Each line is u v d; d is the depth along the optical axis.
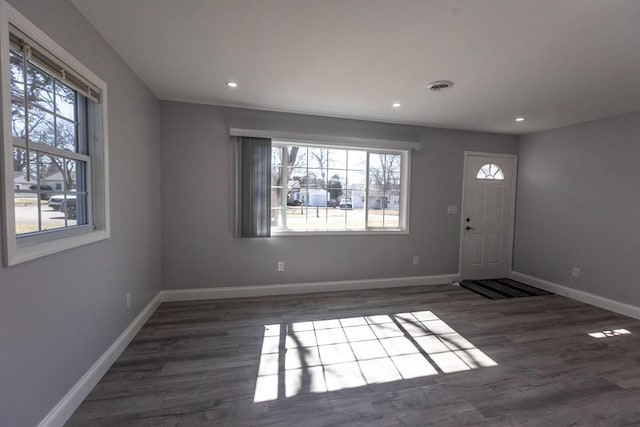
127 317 2.41
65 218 1.70
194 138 3.33
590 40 1.88
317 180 3.84
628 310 3.22
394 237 4.12
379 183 4.09
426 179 4.20
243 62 2.31
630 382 2.05
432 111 3.44
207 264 3.46
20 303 1.26
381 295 3.76
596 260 3.55
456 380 2.04
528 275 4.39
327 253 3.85
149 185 2.93
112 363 2.12
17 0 1.23
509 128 4.15
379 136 3.93
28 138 1.34
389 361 2.25
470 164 4.39
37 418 1.37
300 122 3.63
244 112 3.45
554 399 1.86
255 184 3.46
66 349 1.59
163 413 1.67
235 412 1.70
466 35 1.87
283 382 1.98
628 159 3.27
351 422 1.64
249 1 1.58
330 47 2.06
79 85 1.72
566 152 3.91
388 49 2.07
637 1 1.49
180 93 3.01
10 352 1.21
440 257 4.34
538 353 2.41
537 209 4.28
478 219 4.48
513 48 2.01
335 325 2.85
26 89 1.31
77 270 1.69
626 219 3.28
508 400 1.84
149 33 1.92
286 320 2.94
